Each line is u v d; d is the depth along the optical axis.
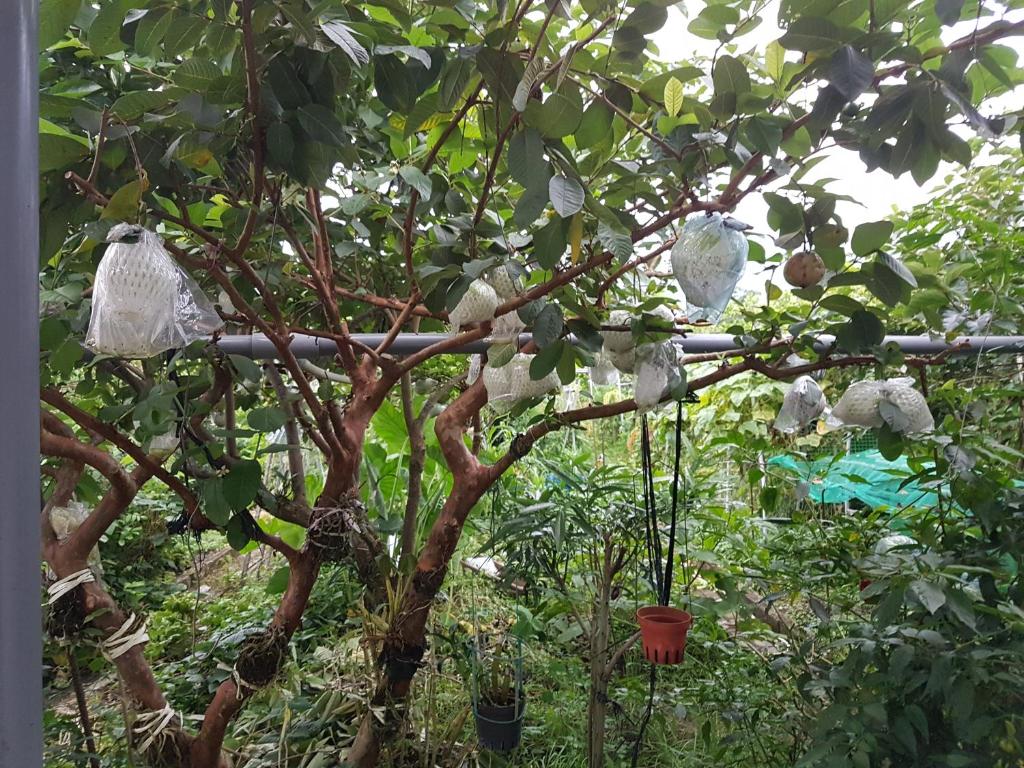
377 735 1.93
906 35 1.08
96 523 1.67
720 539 2.48
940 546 1.71
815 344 1.77
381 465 3.17
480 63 1.07
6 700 0.72
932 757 1.50
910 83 0.99
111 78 1.45
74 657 1.89
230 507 1.52
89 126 0.98
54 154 1.00
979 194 2.33
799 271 1.32
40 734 0.75
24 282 0.73
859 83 0.91
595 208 1.03
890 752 1.55
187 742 1.76
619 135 1.37
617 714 2.27
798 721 1.91
